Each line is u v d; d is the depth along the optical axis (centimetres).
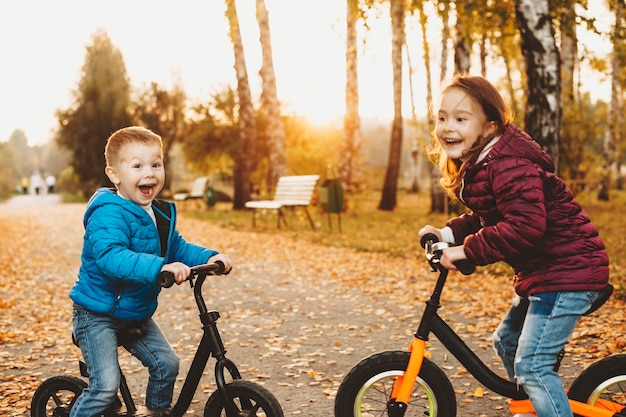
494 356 487
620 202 2530
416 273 863
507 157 266
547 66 830
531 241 260
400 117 2194
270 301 725
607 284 274
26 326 640
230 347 538
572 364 454
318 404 400
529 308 277
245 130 2120
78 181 4528
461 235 308
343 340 552
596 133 2106
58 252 1223
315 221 1703
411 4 1048
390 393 310
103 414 316
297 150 3209
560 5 892
